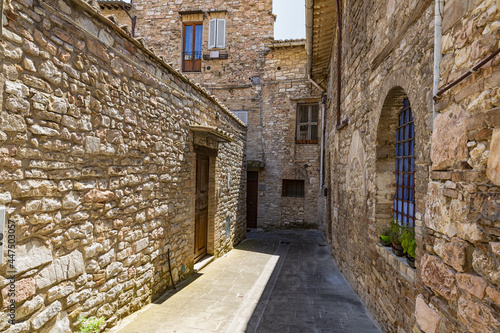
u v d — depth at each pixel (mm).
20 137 2408
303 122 13125
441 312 2332
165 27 13375
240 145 10398
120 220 3754
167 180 5035
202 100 6660
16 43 2357
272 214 13109
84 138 3105
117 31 3650
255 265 7375
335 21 8219
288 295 5289
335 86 8602
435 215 2461
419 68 2902
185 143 5770
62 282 2850
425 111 2766
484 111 1885
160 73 4789
